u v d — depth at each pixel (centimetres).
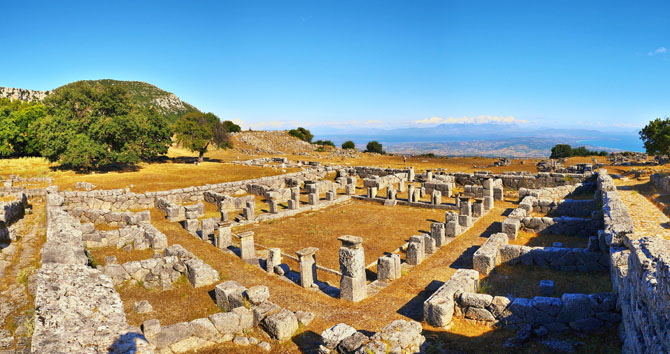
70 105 5138
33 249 1912
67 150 4500
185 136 6394
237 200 3259
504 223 2156
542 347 1016
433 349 1033
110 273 1516
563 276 1546
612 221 1551
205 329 1100
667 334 639
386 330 990
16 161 5628
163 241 1988
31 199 3241
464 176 4350
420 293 1481
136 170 5141
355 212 3112
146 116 5941
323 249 2142
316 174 4931
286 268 1773
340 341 971
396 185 4200
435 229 2123
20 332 1105
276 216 2897
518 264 1698
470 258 1894
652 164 4728
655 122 4984
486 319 1158
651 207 2062
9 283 1462
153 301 1421
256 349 1089
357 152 9175
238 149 9400
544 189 3372
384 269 1623
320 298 1453
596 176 3566
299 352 1063
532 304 1109
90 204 3086
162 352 1033
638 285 856
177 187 3925
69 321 901
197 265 1580
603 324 1058
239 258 1939
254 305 1241
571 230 2156
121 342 835
